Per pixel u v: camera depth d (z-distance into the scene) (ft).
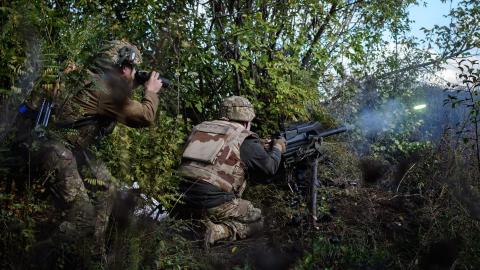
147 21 17.78
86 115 12.97
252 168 16.63
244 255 15.07
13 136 11.73
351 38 21.49
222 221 16.21
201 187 16.05
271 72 19.12
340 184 19.60
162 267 13.17
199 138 16.76
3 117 11.38
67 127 12.69
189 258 13.92
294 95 19.89
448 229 14.57
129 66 13.51
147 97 13.88
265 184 18.56
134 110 13.43
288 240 15.99
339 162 20.58
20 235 11.17
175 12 18.38
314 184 17.49
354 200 18.43
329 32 21.31
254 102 19.53
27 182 12.10
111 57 13.33
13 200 11.84
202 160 16.24
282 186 18.79
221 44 19.56
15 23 11.61
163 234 13.98
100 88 12.52
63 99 12.57
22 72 11.56
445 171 17.25
